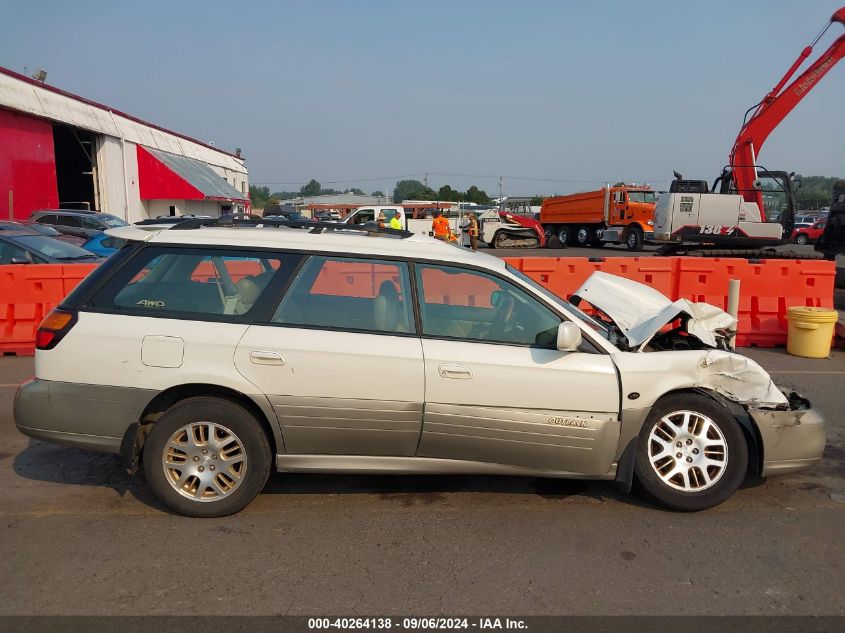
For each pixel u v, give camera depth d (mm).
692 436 4301
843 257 28344
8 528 3980
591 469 4195
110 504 4328
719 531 4102
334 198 113062
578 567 3639
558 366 4102
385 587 3408
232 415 4043
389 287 4246
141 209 35875
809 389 7496
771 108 22109
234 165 59938
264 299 4152
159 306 4156
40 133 25594
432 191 109062
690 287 9852
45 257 10914
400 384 4043
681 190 24688
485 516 4258
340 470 4180
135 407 4035
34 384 4145
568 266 9883
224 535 3930
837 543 3971
